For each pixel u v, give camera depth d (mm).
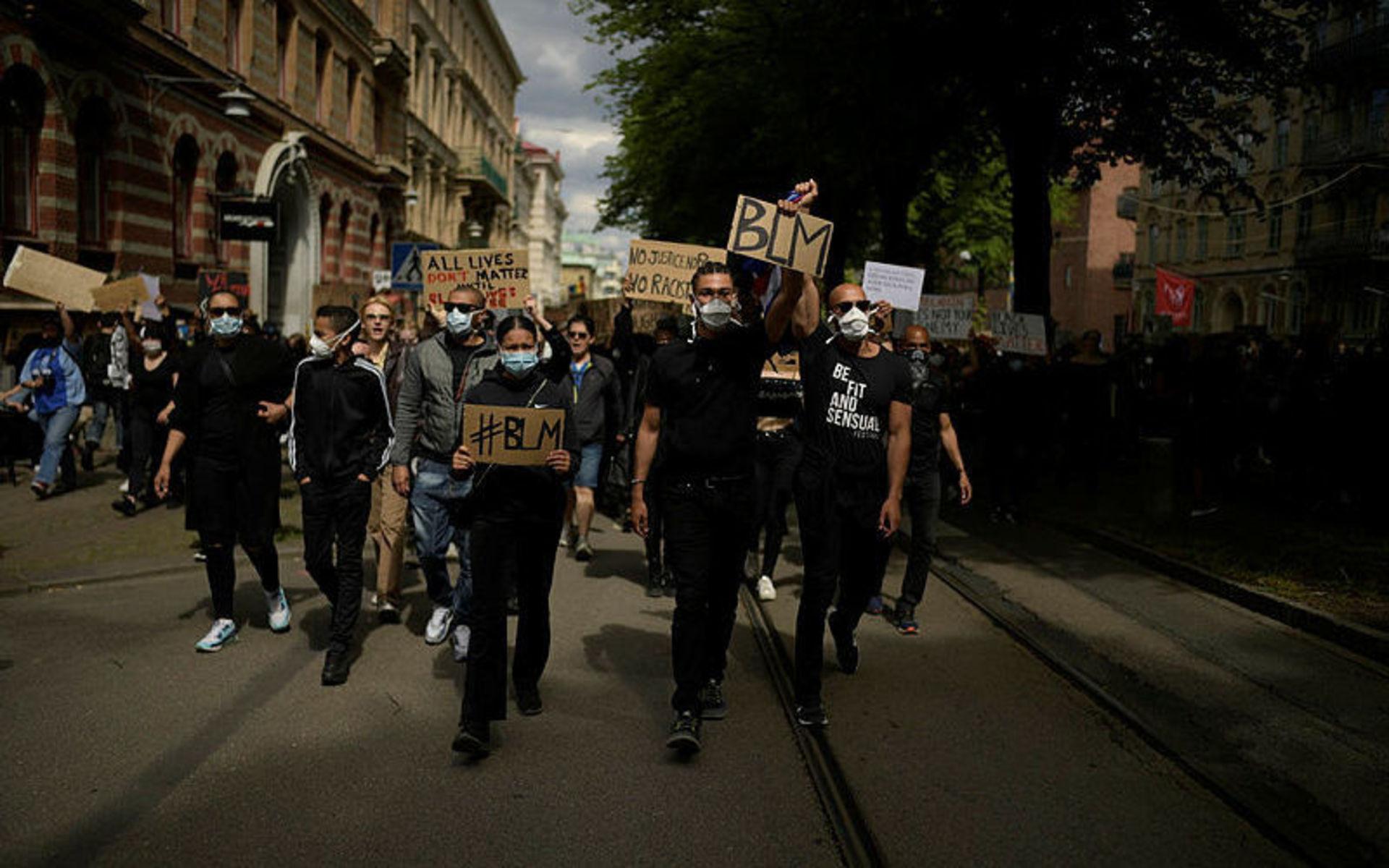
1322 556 8945
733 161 24484
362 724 5156
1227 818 4219
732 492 4969
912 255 29844
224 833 3953
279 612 6805
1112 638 6859
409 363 6520
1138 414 18344
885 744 4961
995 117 16984
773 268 5727
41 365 11422
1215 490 13297
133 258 17719
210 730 5031
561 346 7215
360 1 31578
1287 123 38719
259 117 22828
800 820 4137
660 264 9406
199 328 15461
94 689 5609
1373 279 34750
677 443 4953
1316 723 5320
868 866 3721
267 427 6461
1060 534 10797
